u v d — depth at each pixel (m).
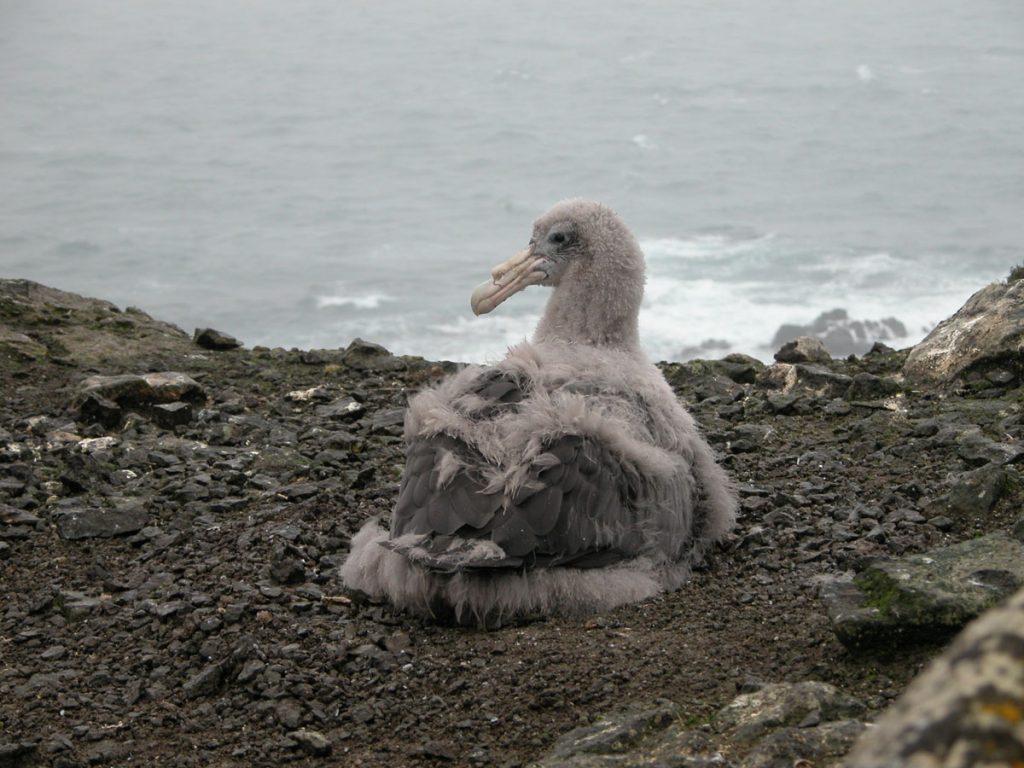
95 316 13.69
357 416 11.01
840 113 170.38
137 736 6.27
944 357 10.88
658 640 6.57
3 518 8.77
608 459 7.09
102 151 149.38
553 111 182.38
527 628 6.80
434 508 6.84
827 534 7.91
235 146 155.75
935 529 7.81
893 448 9.30
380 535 7.41
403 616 7.15
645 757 5.36
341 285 76.50
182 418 10.84
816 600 6.96
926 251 75.56
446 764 5.78
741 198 110.31
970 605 5.97
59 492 9.33
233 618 7.16
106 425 10.84
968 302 11.57
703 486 7.92
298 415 11.12
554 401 7.23
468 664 6.50
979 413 9.80
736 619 6.81
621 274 8.27
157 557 8.18
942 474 8.70
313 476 9.57
